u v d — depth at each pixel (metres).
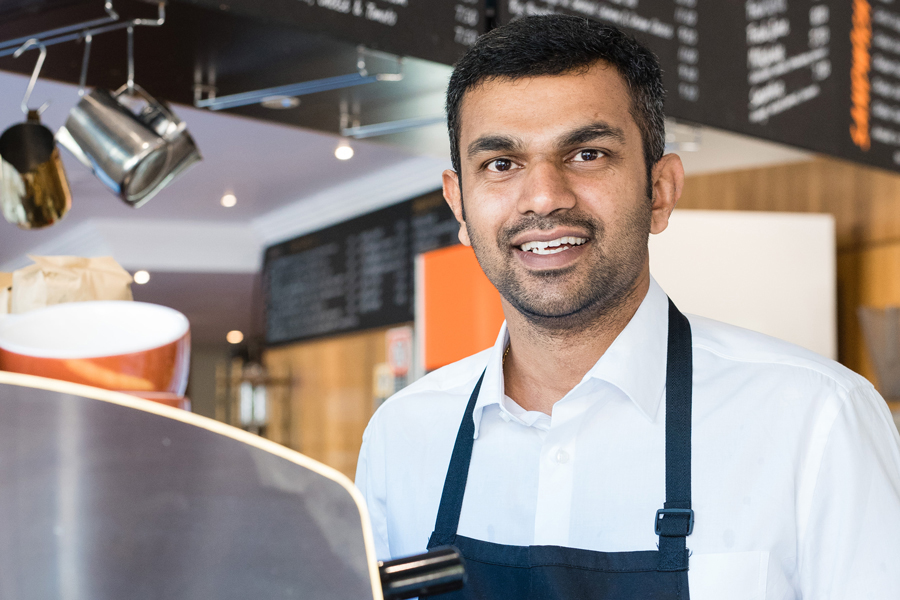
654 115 0.85
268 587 0.31
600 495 0.84
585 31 0.80
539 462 0.88
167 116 1.91
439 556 0.42
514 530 0.88
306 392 5.65
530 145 0.79
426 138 2.57
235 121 3.80
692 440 0.84
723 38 2.48
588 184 0.79
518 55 0.79
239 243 5.71
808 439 0.81
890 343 2.70
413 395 1.01
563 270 0.79
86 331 0.76
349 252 4.97
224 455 0.31
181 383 0.70
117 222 5.31
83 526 0.29
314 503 0.32
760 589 0.78
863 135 2.80
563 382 0.88
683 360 0.88
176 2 1.61
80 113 1.88
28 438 0.28
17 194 1.95
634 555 0.80
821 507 0.80
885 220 3.09
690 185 3.28
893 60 2.88
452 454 0.93
